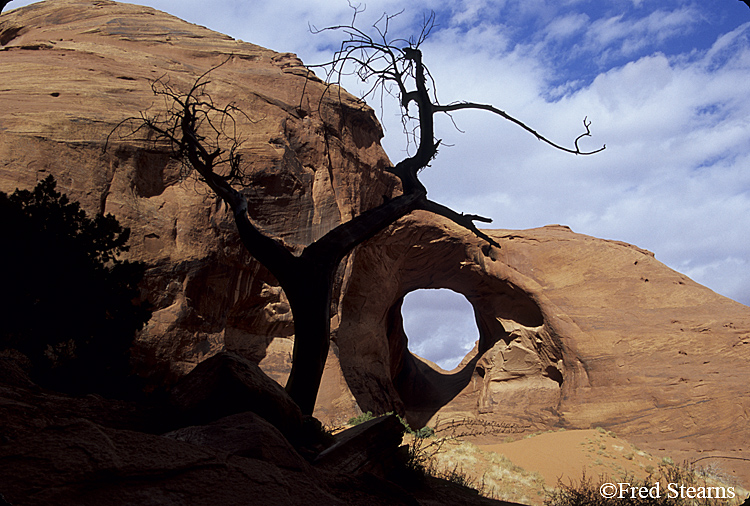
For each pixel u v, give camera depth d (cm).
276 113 2519
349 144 2900
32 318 816
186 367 1842
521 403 3403
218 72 2559
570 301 3406
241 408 397
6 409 250
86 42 2409
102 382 829
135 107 2025
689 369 2945
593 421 2980
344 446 508
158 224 1880
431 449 1464
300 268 793
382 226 880
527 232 3822
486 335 4275
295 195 2425
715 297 3334
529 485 1316
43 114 1777
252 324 2227
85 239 954
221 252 2019
